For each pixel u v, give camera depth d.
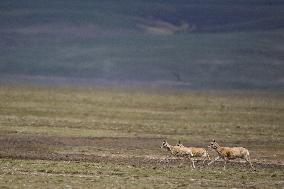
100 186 59.84
